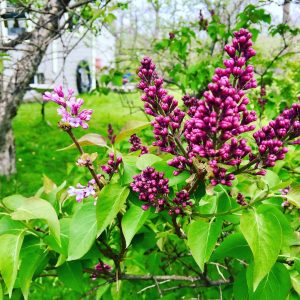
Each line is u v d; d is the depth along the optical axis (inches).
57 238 10.3
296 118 10.4
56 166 68.9
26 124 98.8
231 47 10.2
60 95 10.6
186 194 10.9
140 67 11.6
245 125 10.4
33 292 31.0
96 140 11.3
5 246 10.5
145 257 20.4
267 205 10.3
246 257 11.1
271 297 10.7
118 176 12.3
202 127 9.6
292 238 10.4
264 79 37.3
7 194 53.6
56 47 116.9
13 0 33.7
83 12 45.3
